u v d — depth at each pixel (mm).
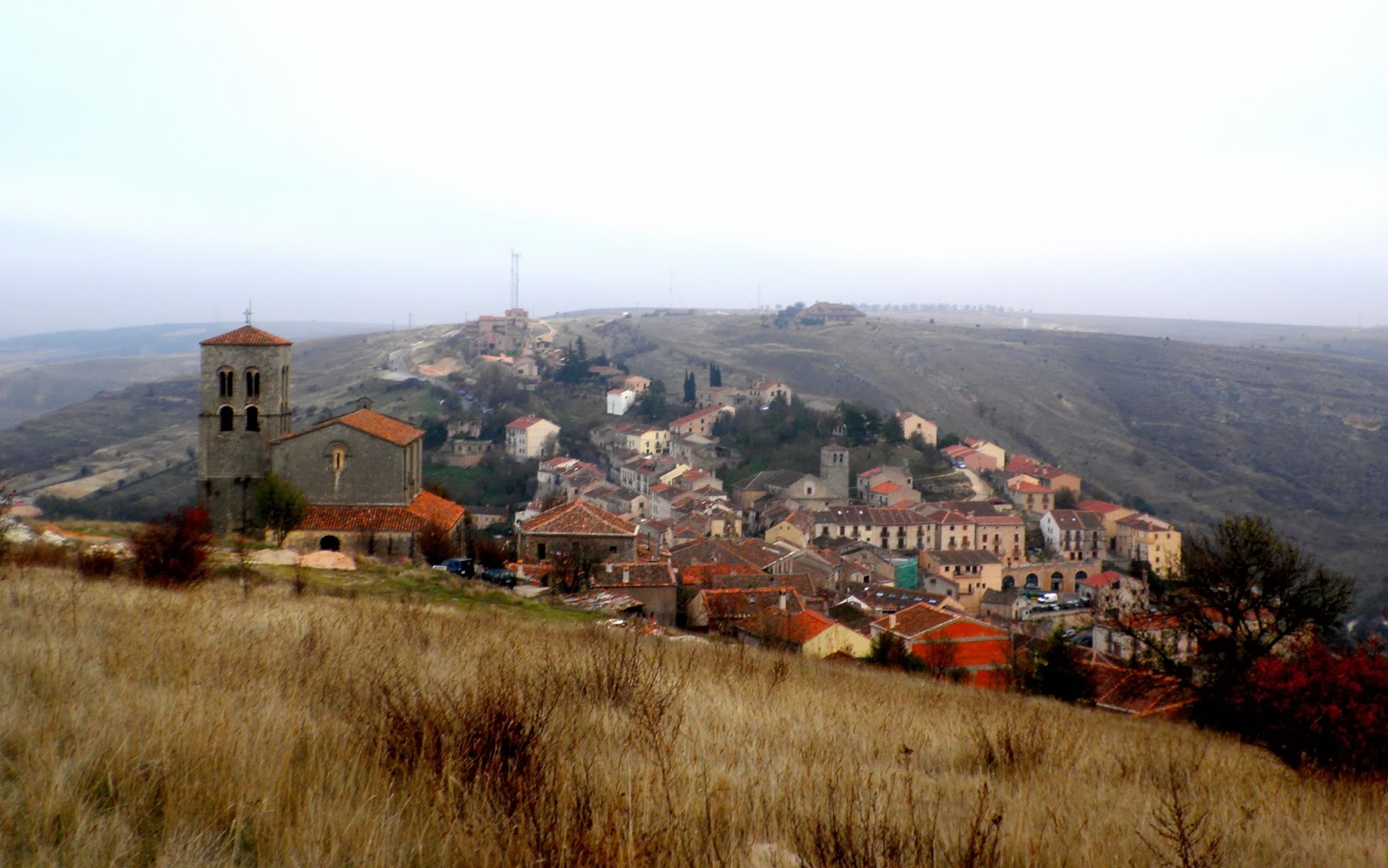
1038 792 10297
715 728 11883
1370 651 19344
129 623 14117
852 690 20828
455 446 158875
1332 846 10094
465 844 6305
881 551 110000
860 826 7242
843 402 169125
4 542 30422
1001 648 59188
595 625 29344
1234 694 25656
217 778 6996
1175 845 8391
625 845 6199
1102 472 185375
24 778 6711
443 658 14266
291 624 16156
